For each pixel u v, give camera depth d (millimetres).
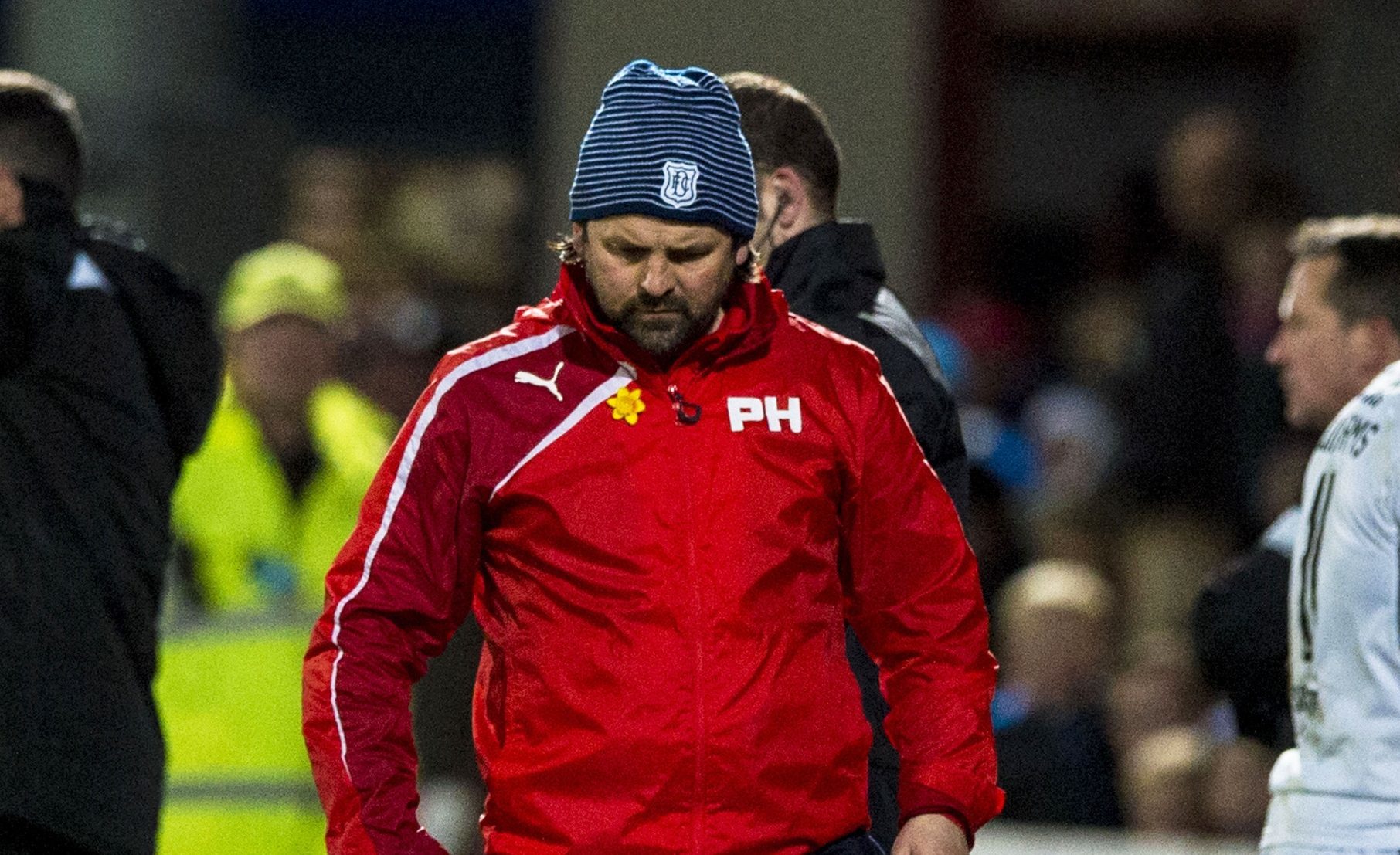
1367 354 15445
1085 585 26609
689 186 11875
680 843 11922
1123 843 24078
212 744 23609
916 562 12617
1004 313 37469
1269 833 14477
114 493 15484
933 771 12391
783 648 12125
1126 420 32344
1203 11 38406
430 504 12133
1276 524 16562
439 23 43094
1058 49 38625
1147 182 35781
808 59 35844
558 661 12047
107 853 15094
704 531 12078
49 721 14945
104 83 35719
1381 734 13812
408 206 42344
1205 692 26203
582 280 12320
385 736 12008
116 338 15680
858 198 36344
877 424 12531
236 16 43000
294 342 25188
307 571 24766
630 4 35312
